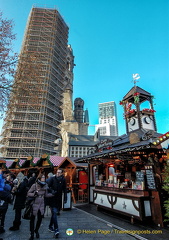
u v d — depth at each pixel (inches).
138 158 315.0
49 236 185.5
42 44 2021.4
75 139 2635.3
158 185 241.6
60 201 205.0
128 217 272.4
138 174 263.1
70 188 444.8
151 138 243.6
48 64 1937.7
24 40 1980.8
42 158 542.6
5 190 204.7
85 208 362.6
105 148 395.5
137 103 465.7
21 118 1651.1
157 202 232.2
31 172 395.2
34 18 2107.5
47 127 1825.8
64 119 3629.4
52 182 209.0
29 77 446.0
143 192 240.2
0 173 210.1
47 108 1866.4
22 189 215.6
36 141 1617.9
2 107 355.9
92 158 384.8
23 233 194.9
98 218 267.7
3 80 343.9
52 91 2010.3
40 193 178.9
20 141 1595.7
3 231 196.5
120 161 382.6
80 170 556.7
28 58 454.9
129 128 489.4
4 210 200.2
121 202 268.4
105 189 323.3
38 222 177.6
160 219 223.3
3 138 1647.4
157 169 252.1
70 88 4259.4
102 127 7249.0
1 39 332.5
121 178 371.9
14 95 421.4
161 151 262.8
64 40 2471.7
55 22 2199.8
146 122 452.8
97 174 386.3
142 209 228.7
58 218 272.7
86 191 502.3
